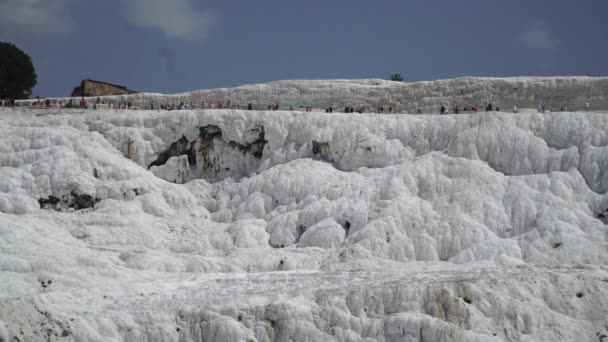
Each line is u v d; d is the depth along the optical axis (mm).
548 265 54656
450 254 58750
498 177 64188
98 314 46969
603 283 51062
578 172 63188
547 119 67312
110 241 63156
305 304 49062
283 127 74812
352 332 47719
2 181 68562
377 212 62188
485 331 47500
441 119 70938
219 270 59094
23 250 58156
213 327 47281
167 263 58625
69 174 69312
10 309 43500
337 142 71875
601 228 57875
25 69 117688
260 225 66000
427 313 48344
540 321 48625
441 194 63469
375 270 56406
